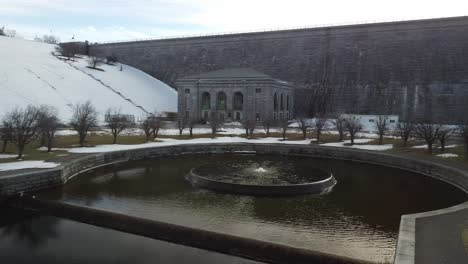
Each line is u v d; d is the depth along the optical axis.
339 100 81.50
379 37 82.19
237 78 76.75
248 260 15.16
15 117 44.72
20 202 21.77
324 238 17.34
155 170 32.06
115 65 113.88
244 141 46.69
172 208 21.53
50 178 24.80
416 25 78.56
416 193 25.39
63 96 74.88
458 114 68.25
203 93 80.94
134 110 80.81
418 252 12.15
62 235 17.89
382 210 21.58
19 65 85.69
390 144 43.75
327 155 39.88
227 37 104.38
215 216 20.22
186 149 40.88
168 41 116.00
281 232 17.98
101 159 33.06
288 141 47.16
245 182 25.64
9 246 16.70
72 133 49.41
